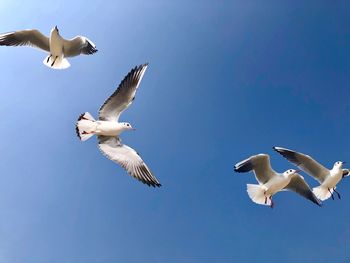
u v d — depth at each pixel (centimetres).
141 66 1155
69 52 1368
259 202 1294
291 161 1392
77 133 1115
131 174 1120
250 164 1302
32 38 1352
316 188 1414
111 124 1109
